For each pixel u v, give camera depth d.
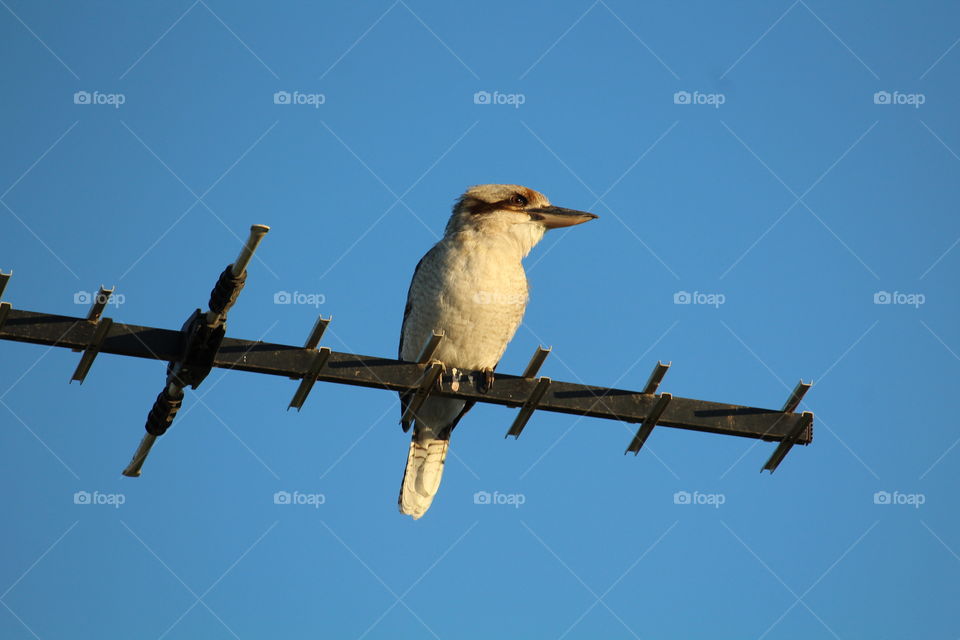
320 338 11.09
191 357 10.45
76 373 10.45
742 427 11.96
